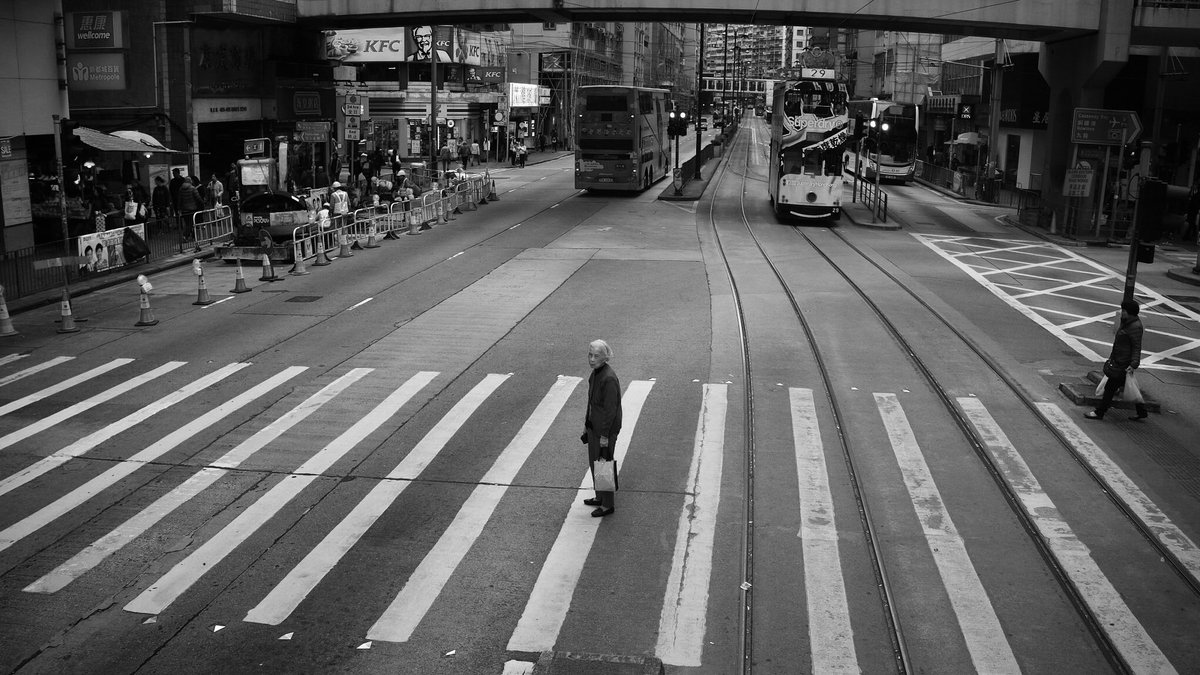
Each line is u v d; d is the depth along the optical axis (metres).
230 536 10.52
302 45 43.25
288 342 18.92
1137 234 14.59
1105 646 8.40
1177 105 44.12
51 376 16.70
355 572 9.70
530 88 80.94
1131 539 10.56
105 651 8.33
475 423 14.13
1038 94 52.62
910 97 81.31
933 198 53.03
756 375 16.52
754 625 8.70
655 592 9.30
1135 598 9.27
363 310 21.81
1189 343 20.09
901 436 13.66
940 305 22.77
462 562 9.91
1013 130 57.44
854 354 17.92
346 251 29.45
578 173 47.75
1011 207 48.25
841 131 37.62
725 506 11.27
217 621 8.80
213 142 40.31
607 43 113.62
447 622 8.76
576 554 10.08
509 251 30.28
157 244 28.44
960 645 8.40
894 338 19.23
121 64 35.25
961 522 10.92
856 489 11.80
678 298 22.98
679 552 10.13
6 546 10.35
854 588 9.41
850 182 62.81
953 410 14.76
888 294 23.83
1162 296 25.14
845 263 28.61
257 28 40.31
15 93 27.59
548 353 17.95
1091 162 38.38
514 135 81.38
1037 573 9.76
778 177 39.12
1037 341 19.50
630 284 24.80
